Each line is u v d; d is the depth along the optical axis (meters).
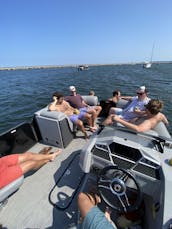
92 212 0.96
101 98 13.16
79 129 3.86
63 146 3.28
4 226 1.84
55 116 2.98
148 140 1.86
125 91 16.14
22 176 1.56
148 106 2.26
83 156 2.04
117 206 1.74
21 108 11.17
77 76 37.16
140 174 1.71
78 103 4.36
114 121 2.46
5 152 2.69
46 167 2.76
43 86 21.97
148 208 1.74
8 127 8.08
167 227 1.18
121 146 1.81
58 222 1.88
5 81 31.66
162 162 1.67
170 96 13.79
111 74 40.12
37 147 3.35
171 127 7.33
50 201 2.13
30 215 1.96
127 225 1.71
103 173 1.74
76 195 2.22
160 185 1.63
